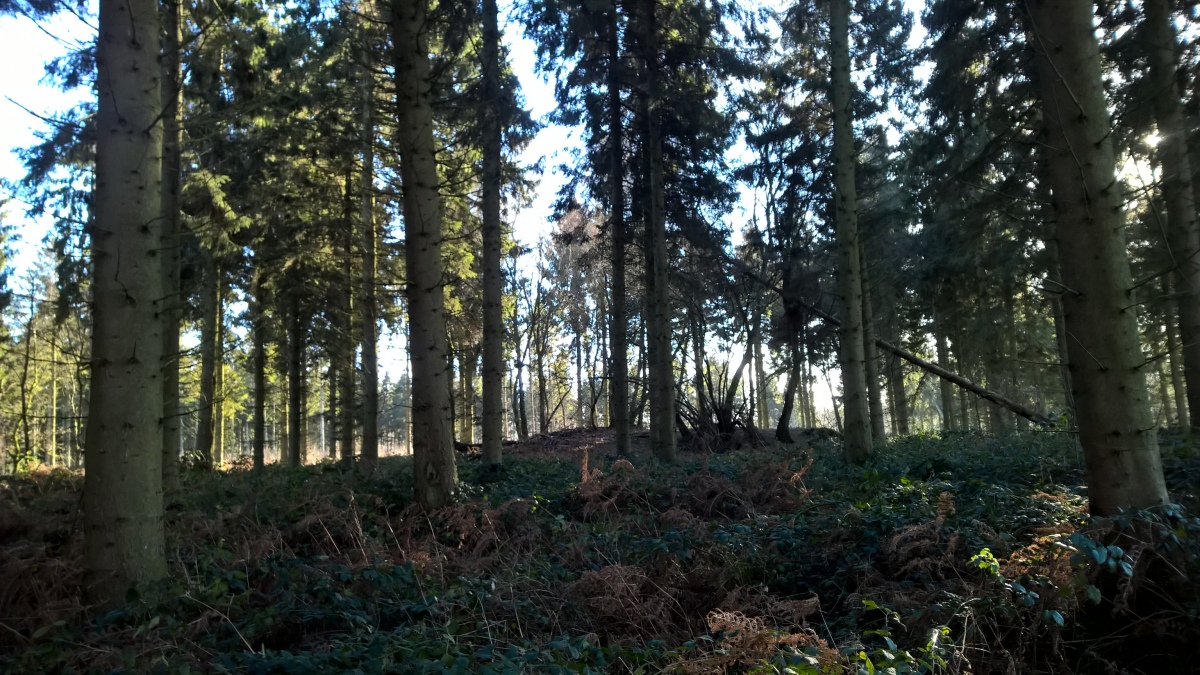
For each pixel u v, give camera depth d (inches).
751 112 617.3
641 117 570.6
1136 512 153.9
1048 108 184.7
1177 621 144.3
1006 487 237.9
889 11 517.0
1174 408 989.2
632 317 1080.2
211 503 343.0
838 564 197.5
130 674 133.6
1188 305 377.1
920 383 916.6
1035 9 187.8
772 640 137.9
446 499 299.7
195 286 464.1
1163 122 373.4
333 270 617.6
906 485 260.7
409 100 315.3
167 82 391.5
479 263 710.5
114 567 184.5
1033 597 141.9
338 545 263.6
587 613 191.8
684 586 204.5
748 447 690.2
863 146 625.3
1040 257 486.9
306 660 131.0
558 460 507.5
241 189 518.6
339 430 783.7
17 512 291.0
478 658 145.7
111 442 188.5
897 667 126.5
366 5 536.7
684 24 546.0
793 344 733.9
